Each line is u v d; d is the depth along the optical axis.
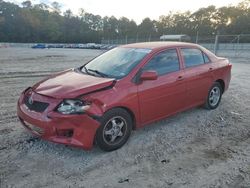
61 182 3.32
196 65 5.46
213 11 87.38
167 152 4.12
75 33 112.75
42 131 3.76
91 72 4.64
